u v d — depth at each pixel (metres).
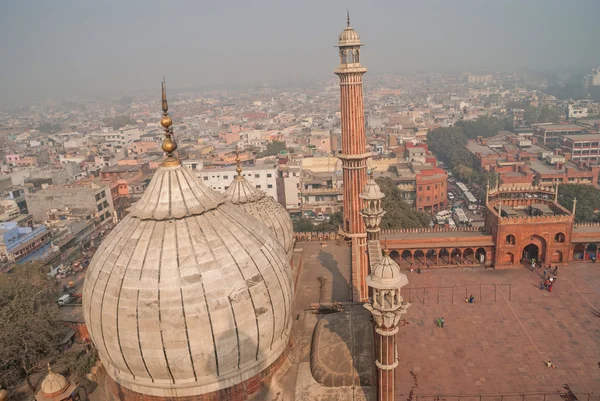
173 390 20.41
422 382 38.84
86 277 21.52
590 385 37.56
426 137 166.38
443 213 105.19
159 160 135.25
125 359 20.14
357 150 42.41
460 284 54.84
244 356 20.83
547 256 57.50
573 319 46.44
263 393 21.78
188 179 22.12
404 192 108.12
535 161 124.19
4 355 38.84
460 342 43.84
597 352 41.44
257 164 115.00
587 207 84.81
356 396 21.23
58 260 80.56
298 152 139.38
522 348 42.53
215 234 20.94
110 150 158.25
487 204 61.28
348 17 40.75
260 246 22.06
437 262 60.31
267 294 21.02
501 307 49.41
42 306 45.53
